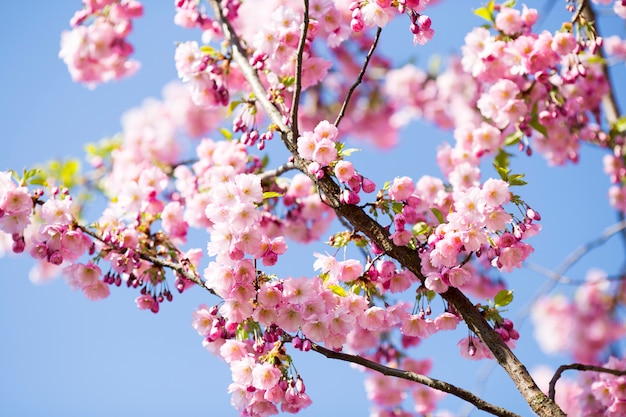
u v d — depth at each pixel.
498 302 4.36
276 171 6.04
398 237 4.36
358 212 4.34
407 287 4.60
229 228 4.29
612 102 7.11
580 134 7.01
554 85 6.32
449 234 4.21
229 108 5.64
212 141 6.50
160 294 5.08
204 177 6.27
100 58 6.55
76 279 5.00
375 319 4.48
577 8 6.09
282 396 4.30
